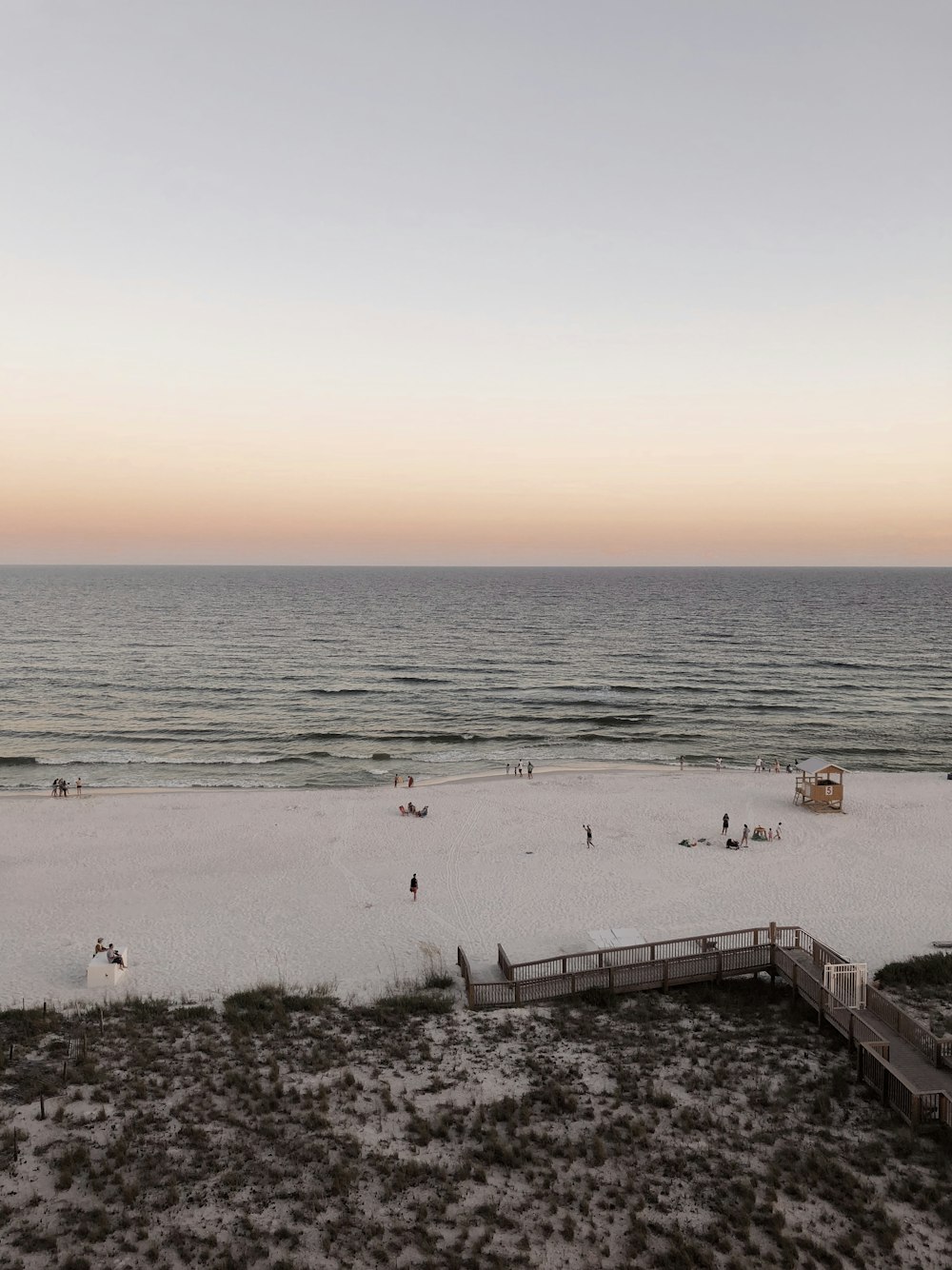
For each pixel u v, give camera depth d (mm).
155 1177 13773
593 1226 12891
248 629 140125
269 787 49750
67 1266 11750
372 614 172125
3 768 55031
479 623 153750
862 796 46250
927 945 27156
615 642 123812
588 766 55031
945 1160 14594
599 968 23312
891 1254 12273
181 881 33875
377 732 65812
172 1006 22312
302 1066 18234
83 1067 17672
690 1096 16953
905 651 112000
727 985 23703
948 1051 17219
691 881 33375
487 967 25672
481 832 40031
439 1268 11992
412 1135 15344
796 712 73000
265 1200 13352
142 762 56812
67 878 34219
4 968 25922
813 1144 15094
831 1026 20453
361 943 27859
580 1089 17250
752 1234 12727
